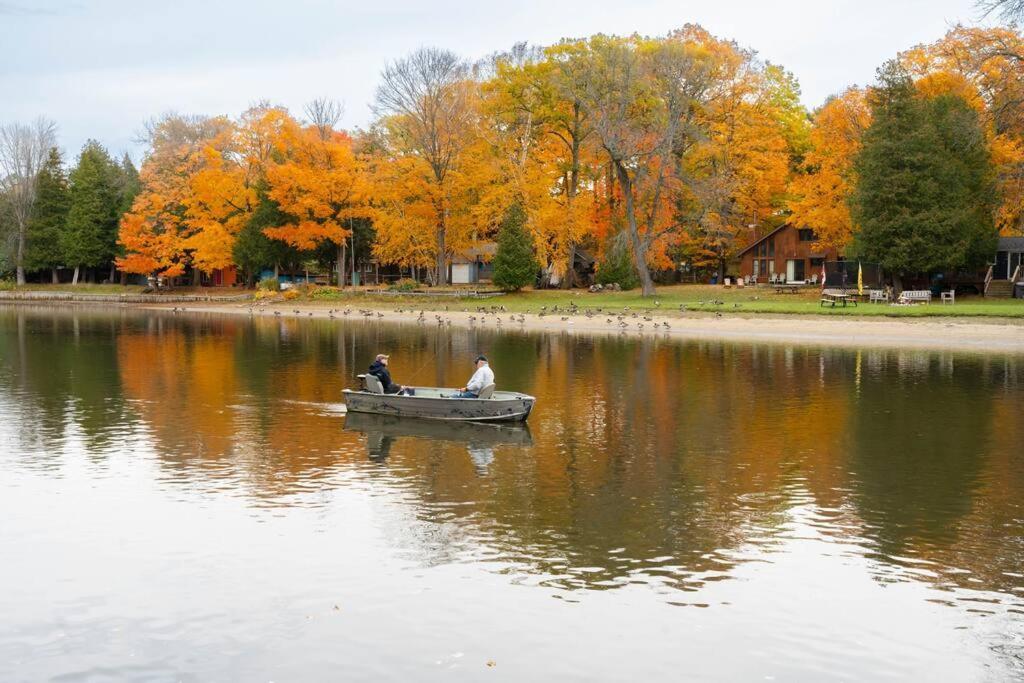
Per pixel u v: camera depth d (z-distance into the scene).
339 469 18.77
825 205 64.69
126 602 11.92
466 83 72.56
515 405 23.56
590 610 11.62
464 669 10.20
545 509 15.84
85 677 10.05
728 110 71.12
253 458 19.75
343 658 10.44
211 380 32.66
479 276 101.00
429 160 72.44
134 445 21.08
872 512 15.66
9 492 16.91
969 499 16.45
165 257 89.56
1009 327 48.16
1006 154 59.66
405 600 11.92
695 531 14.62
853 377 33.38
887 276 67.62
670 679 10.02
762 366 37.12
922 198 57.22
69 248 103.00
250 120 89.75
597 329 56.53
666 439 21.91
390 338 51.50
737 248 82.06
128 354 42.16
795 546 13.95
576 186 74.25
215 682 9.93
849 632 11.09
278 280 89.69
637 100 67.31
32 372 34.94
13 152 104.62
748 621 11.35
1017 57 47.34
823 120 65.75
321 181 75.56
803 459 19.69
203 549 13.80
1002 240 67.12
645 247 68.69
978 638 10.95
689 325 55.75
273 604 11.83
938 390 29.91
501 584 12.41
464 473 18.42
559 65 69.12
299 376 33.88
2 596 12.12
